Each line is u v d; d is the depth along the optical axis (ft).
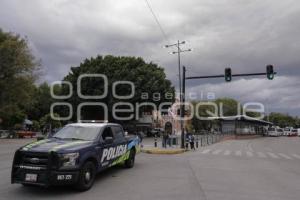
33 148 31.37
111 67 186.70
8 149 85.25
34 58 153.89
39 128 234.79
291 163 63.52
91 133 37.65
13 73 146.92
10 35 150.30
